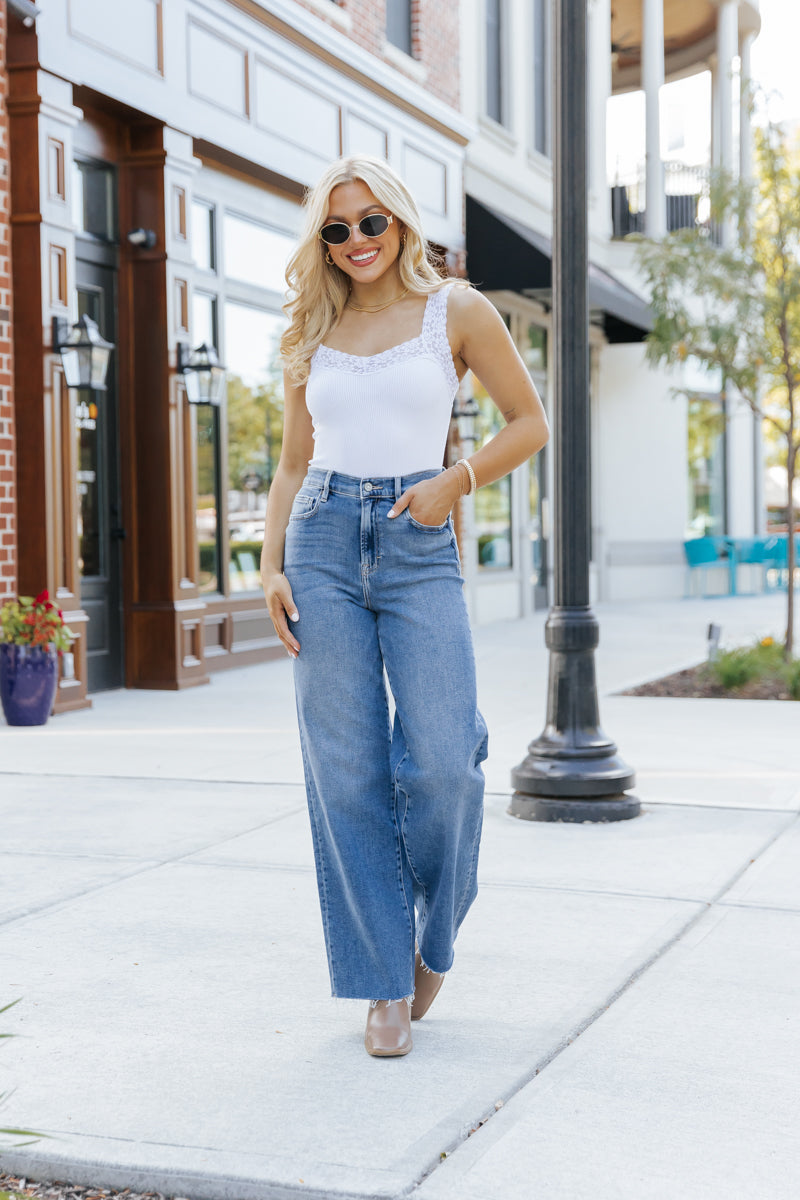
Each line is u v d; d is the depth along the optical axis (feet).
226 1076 9.08
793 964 11.43
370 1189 7.41
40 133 25.70
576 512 17.72
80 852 15.49
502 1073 9.11
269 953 11.78
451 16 46.09
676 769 20.63
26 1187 7.78
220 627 34.96
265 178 35.58
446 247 45.21
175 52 30.45
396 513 9.21
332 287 9.66
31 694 25.26
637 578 65.00
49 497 26.23
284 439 10.06
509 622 51.39
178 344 30.78
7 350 25.90
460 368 9.80
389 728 9.82
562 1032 9.88
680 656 37.55
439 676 9.23
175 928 12.51
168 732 24.66
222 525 34.78
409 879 9.62
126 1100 8.68
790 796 18.54
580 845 15.87
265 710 27.58
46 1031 9.93
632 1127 8.25
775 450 82.79
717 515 69.87
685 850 15.56
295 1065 9.28
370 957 9.43
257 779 19.94
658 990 10.80
